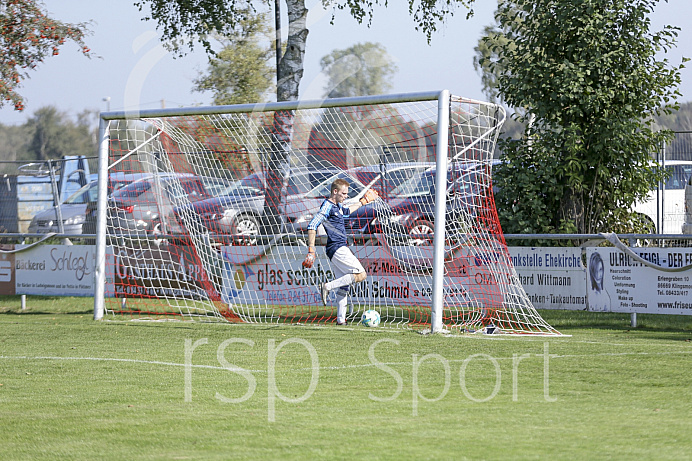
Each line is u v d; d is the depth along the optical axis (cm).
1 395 2123
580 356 2652
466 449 1447
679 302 3784
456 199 3881
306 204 4878
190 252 4678
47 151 13750
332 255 3750
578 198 5056
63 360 2766
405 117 4406
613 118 4975
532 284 4256
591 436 1531
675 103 5122
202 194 4841
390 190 4603
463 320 3838
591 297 4062
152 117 4244
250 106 3981
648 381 2173
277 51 6241
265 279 4612
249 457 1432
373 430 1623
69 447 1548
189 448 1511
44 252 5428
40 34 5266
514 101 5262
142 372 2478
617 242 3966
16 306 5088
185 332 3562
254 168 4928
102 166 4288
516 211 5056
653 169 5272
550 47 5191
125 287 4722
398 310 4262
